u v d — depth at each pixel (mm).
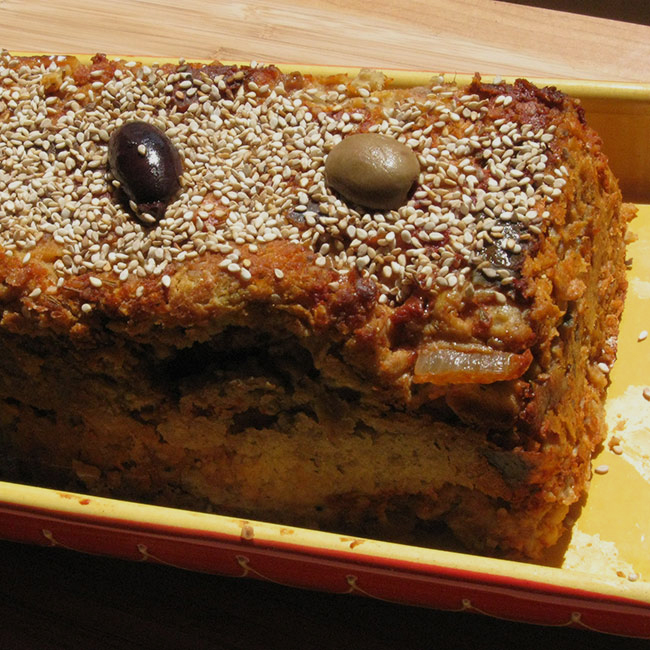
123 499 359
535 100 352
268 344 332
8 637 330
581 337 347
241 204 336
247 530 308
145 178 331
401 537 348
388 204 329
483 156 339
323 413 332
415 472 336
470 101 352
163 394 339
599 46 453
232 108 356
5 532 332
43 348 339
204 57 455
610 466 353
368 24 464
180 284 326
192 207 335
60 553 343
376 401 327
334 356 327
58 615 333
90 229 334
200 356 336
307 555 307
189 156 345
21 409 352
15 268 331
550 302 322
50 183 343
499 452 322
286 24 464
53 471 360
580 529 343
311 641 328
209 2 473
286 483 347
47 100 361
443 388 320
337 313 321
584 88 382
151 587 337
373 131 346
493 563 301
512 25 462
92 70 367
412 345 324
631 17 548
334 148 337
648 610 296
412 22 464
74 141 351
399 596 316
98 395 343
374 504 345
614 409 364
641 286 387
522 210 328
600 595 297
